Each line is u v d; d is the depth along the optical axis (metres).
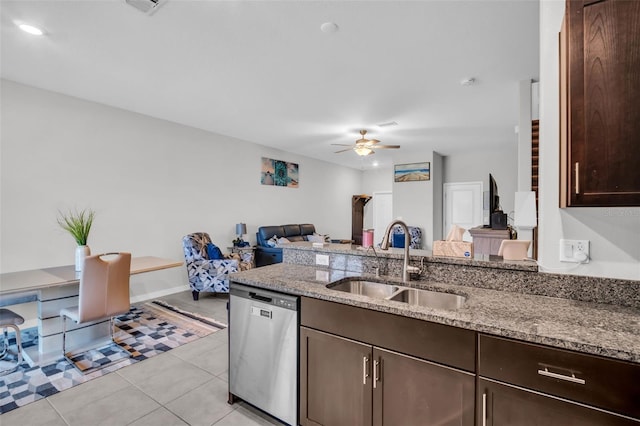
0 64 2.92
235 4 2.06
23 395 2.16
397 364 1.39
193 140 5.07
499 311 1.34
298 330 1.73
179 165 4.88
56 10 2.12
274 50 2.66
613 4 1.18
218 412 2.00
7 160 3.26
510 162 7.13
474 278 1.79
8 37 2.45
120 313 2.69
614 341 1.03
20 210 3.34
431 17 2.19
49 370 2.50
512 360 1.13
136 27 2.33
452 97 3.72
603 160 1.20
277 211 6.84
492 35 2.41
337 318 1.57
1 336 3.19
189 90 3.54
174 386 2.29
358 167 9.59
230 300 2.06
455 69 3.00
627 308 1.39
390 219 9.59
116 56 2.77
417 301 1.86
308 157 7.80
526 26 2.29
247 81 3.29
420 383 1.33
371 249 2.25
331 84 3.36
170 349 2.89
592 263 1.49
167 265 3.16
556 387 1.06
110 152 4.06
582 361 1.02
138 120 4.36
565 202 1.33
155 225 4.56
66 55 2.74
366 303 1.47
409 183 7.41
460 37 2.45
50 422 1.89
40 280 2.55
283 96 3.71
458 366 1.24
